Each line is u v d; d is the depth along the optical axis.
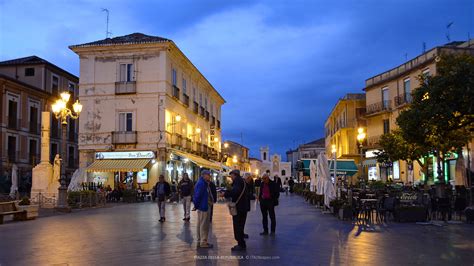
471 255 9.29
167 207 25.92
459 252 9.64
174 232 13.27
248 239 11.57
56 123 47.94
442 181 20.42
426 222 15.80
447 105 16.78
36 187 24.84
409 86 40.44
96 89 37.75
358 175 50.16
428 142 19.17
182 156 38.81
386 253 9.48
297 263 8.39
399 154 28.61
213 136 55.72
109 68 37.78
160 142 36.69
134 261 8.65
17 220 17.48
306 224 15.32
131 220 17.36
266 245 10.55
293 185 50.75
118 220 17.39
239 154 97.06
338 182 33.78
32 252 9.76
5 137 40.53
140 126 37.06
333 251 9.71
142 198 33.25
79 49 37.66
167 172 37.66
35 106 45.16
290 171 100.50
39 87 46.25
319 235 12.37
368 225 15.00
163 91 37.00
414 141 18.78
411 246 10.43
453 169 31.97
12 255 9.41
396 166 41.41
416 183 34.50
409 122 17.86
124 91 37.09
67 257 9.13
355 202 17.39
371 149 46.38
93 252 9.70
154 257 9.05
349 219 16.75
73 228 14.55
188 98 43.84
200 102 50.69
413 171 37.75
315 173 29.55
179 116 40.69
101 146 37.25
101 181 37.56
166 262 8.53
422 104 17.53
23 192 40.94
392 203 16.27
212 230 13.72
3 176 38.38
